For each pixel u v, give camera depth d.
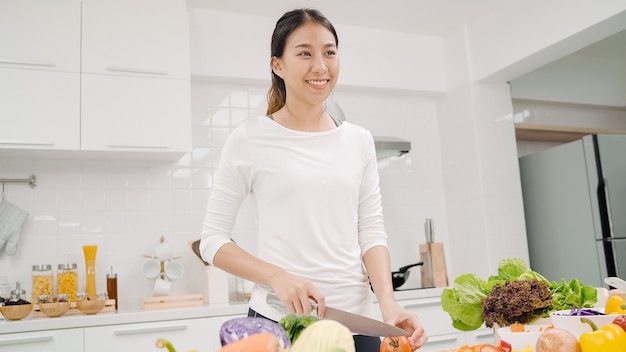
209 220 1.34
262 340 0.68
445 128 4.00
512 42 3.44
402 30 3.90
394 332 0.96
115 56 2.95
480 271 3.64
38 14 2.84
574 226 3.55
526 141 4.41
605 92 4.48
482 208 3.63
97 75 2.91
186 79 3.06
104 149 2.87
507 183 3.74
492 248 3.59
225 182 1.37
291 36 1.33
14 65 2.78
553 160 3.74
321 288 1.31
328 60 1.33
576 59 4.43
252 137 1.37
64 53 2.86
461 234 3.83
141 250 3.22
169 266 3.16
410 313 1.16
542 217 3.80
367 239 1.44
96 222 3.17
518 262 1.39
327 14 3.59
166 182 3.33
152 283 3.21
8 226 2.96
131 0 3.03
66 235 3.11
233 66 3.45
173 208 3.32
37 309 2.71
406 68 3.91
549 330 0.92
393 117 3.96
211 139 3.46
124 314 2.58
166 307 2.91
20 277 3.00
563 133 4.19
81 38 2.91
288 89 1.37
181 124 3.02
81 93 2.87
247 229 3.45
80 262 3.11
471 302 1.27
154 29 3.04
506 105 3.84
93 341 2.52
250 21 3.53
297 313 1.11
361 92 3.90
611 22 2.88
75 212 3.14
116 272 3.16
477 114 3.73
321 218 1.33
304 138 1.37
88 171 3.20
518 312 1.12
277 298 1.22
